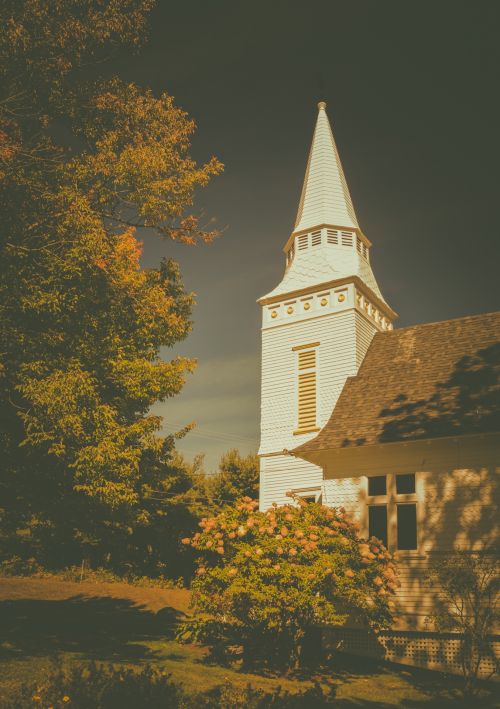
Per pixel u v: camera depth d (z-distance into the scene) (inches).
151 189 601.0
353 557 566.6
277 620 532.7
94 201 600.1
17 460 565.0
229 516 584.7
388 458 681.6
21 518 658.8
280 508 596.1
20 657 499.8
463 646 531.8
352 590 545.3
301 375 960.3
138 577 1278.3
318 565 538.0
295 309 1003.9
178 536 1380.4
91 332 566.9
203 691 429.4
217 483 1676.9
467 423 637.9
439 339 791.1
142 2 598.5
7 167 522.0
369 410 729.6
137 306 624.1
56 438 514.6
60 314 534.3
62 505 601.6
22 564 1135.0
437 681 561.3
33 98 572.7
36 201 526.9
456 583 543.2
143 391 613.0
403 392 732.0
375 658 639.1
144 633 677.9
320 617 535.5
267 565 538.9
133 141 627.2
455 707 469.4
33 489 598.9
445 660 602.5
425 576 616.4
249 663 556.7
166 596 1035.9
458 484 637.9
